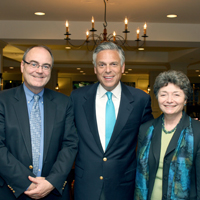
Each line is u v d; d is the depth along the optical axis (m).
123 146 1.71
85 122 1.75
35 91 1.61
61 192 1.54
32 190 1.44
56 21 5.34
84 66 10.95
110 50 1.65
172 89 1.46
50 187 1.50
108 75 1.65
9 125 1.52
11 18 5.17
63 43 5.84
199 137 1.44
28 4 4.25
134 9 4.43
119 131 1.68
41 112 1.64
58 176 1.53
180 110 1.50
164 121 1.60
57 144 1.64
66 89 15.80
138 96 1.82
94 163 1.67
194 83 16.03
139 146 1.69
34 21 5.33
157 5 4.20
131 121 1.74
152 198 1.52
